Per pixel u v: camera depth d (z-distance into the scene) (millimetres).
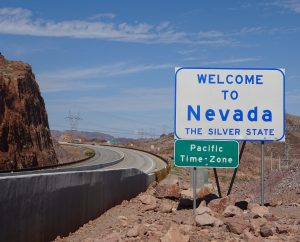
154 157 77875
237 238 9172
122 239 9562
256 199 18734
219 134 13352
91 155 83562
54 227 10516
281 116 13461
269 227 9680
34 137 66438
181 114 13344
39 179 9695
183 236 8875
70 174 11797
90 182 13789
